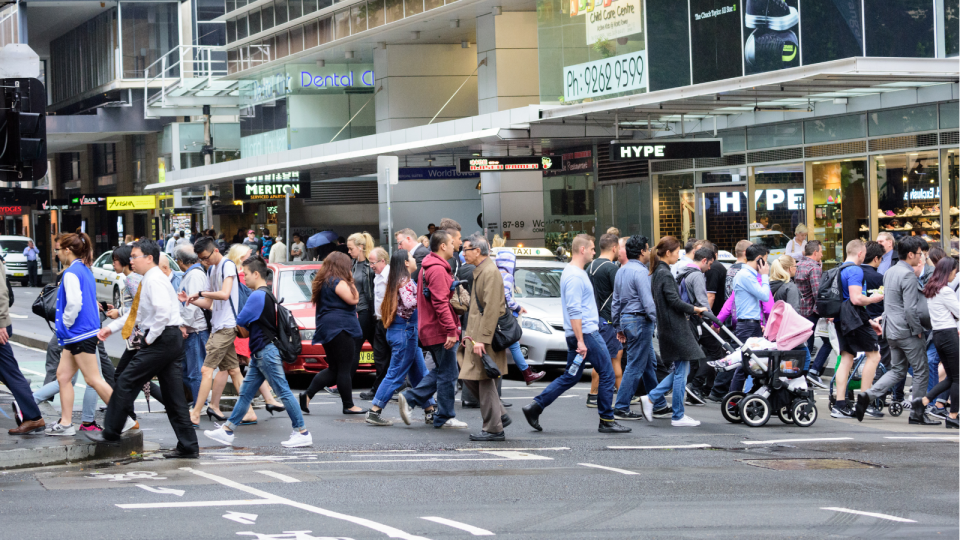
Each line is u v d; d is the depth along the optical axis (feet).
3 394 90.74
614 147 137.28
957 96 124.67
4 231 440.86
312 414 82.07
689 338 74.90
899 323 77.25
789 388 76.23
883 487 53.72
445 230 83.30
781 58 140.36
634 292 76.79
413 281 78.13
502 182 213.05
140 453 64.85
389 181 126.62
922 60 114.62
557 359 99.45
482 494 52.03
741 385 81.97
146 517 46.75
